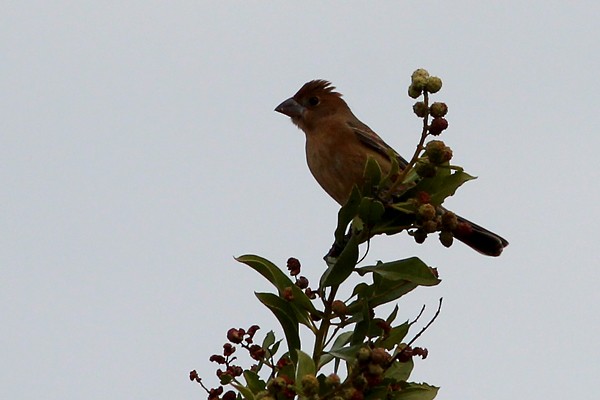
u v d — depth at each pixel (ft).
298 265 26.45
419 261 25.26
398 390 24.40
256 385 24.63
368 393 23.77
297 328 25.80
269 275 26.16
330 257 27.76
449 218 25.05
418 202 25.32
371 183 26.43
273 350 26.73
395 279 25.26
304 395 21.47
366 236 25.93
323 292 25.90
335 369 25.79
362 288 26.09
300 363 22.22
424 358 23.85
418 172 25.11
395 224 25.84
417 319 25.61
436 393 24.41
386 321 26.04
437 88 24.64
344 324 25.62
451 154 24.75
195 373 24.97
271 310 25.86
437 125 24.75
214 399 24.56
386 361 21.33
